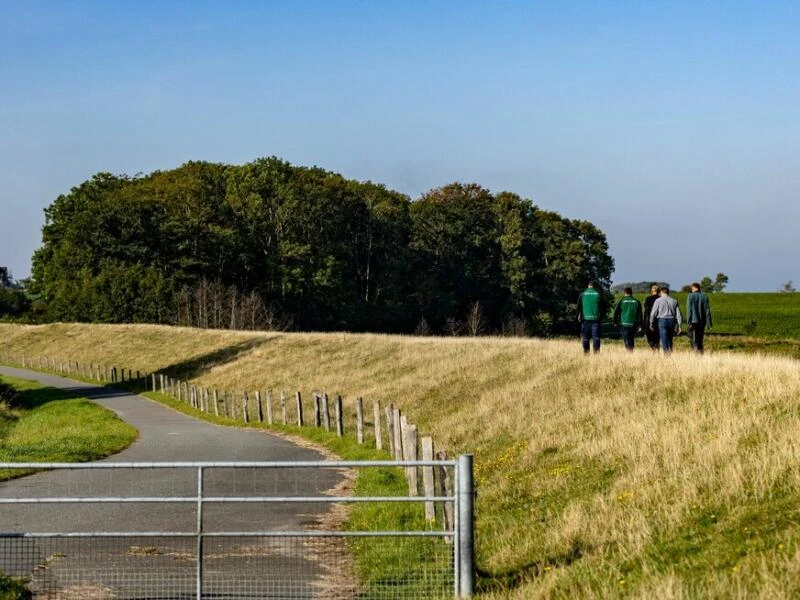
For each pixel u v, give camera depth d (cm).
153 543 1460
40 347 8956
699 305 2802
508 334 9838
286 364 5559
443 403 3322
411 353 4834
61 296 10431
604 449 1844
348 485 2066
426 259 11200
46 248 11800
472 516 1121
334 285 9975
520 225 10750
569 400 2544
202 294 9394
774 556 952
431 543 1436
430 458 1538
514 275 10519
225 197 10825
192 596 1152
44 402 5484
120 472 2323
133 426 3822
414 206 11450
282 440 3181
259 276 10300
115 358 7612
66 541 1474
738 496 1241
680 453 1619
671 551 1105
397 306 10688
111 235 10481
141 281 9994
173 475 2255
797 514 1098
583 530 1296
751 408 1816
